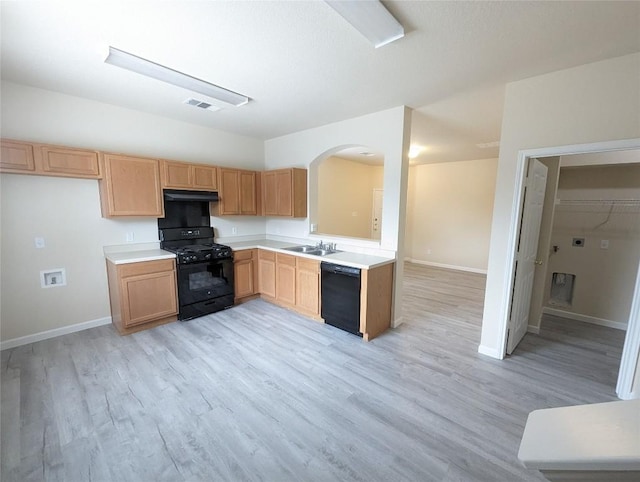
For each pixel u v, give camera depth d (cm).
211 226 447
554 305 405
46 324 316
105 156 317
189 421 202
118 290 316
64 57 230
